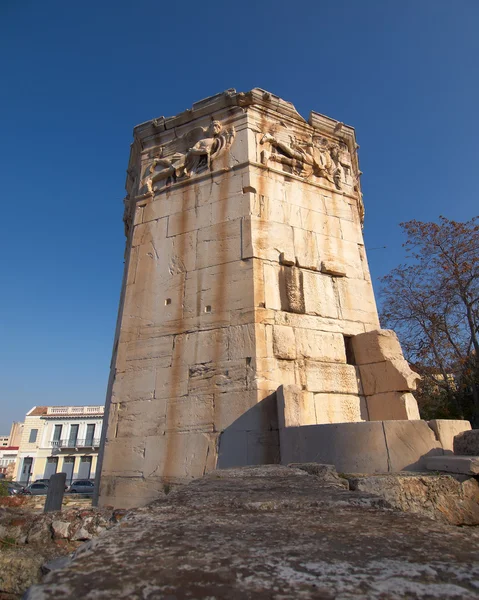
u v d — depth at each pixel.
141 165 10.11
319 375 7.23
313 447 5.30
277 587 1.04
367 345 7.68
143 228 9.05
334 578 1.10
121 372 7.71
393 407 7.00
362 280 8.76
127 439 7.10
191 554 1.33
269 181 8.72
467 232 19.08
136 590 1.04
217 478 3.51
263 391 6.60
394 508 2.15
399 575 1.12
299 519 1.84
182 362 7.33
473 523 3.78
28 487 25.33
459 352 18.50
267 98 9.56
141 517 1.91
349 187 9.94
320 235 8.73
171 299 7.98
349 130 10.61
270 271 7.77
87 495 10.14
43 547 4.83
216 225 8.30
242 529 1.66
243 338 7.05
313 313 7.77
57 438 42.16
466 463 4.09
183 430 6.79
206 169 9.06
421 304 19.98
